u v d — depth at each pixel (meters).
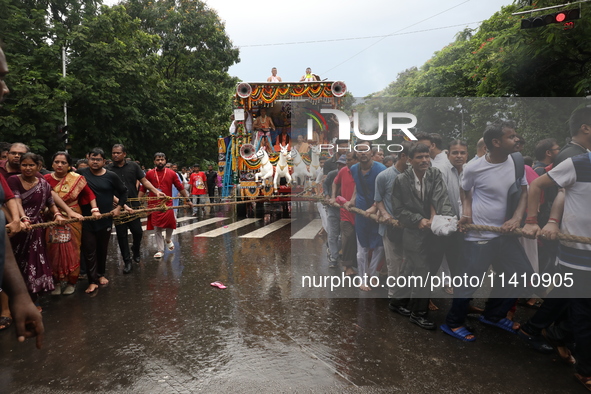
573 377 2.89
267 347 3.38
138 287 5.21
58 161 4.80
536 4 7.19
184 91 24.64
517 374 2.93
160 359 3.18
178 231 9.86
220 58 28.47
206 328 3.80
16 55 15.40
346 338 3.55
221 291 4.98
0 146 4.88
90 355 3.26
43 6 17.67
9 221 3.60
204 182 14.62
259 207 15.14
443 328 3.69
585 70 7.21
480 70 8.67
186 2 27.61
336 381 2.82
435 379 2.85
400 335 3.62
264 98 11.56
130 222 6.40
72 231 4.89
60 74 16.12
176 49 26.34
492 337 3.61
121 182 5.45
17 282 1.53
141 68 19.19
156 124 21.56
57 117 15.31
